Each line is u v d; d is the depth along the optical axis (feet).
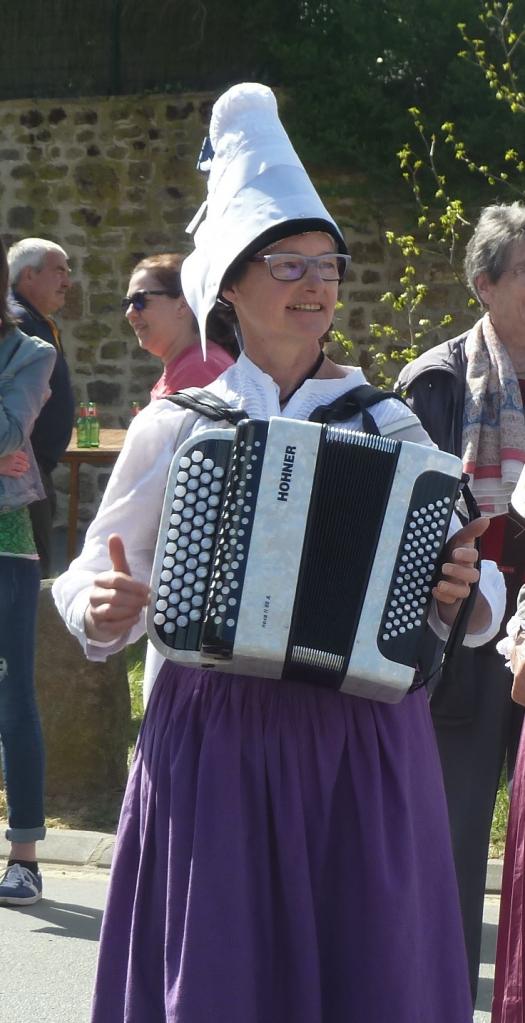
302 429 7.89
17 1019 13.29
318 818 8.08
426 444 8.63
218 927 7.82
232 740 8.09
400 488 7.95
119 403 41.57
